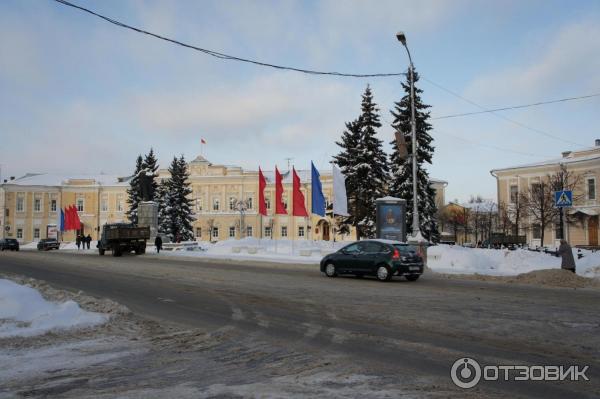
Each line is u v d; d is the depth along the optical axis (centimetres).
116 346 888
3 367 746
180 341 928
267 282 1922
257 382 670
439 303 1373
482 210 9300
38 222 9269
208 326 1072
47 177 9894
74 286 1805
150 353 838
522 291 1650
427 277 2161
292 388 641
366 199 4794
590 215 5828
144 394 621
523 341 912
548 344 888
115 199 9606
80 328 1033
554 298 1472
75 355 822
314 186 3575
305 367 744
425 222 4397
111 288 1745
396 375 699
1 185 9150
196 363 773
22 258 3547
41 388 648
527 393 627
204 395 616
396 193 4472
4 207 9062
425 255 2520
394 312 1229
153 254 4050
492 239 5412
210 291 1656
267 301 1426
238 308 1309
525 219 6334
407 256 1973
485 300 1427
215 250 4175
